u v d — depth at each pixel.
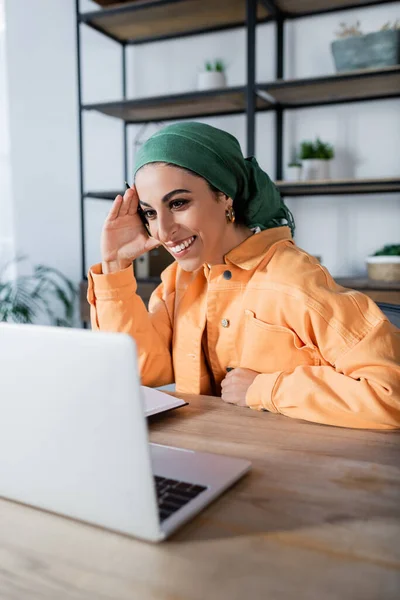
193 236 1.05
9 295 3.26
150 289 2.72
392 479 0.65
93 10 3.13
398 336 0.92
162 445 0.75
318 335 0.96
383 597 0.43
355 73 2.38
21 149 3.51
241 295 1.12
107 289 1.18
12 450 0.58
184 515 0.55
